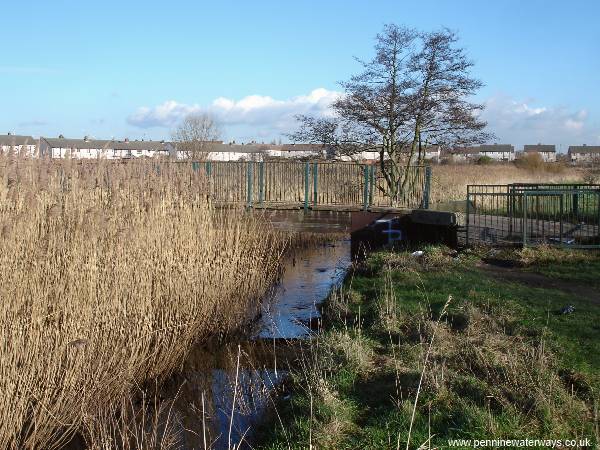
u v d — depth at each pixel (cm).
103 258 799
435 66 2066
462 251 1350
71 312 695
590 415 514
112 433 619
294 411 582
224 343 920
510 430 492
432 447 471
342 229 1755
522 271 1116
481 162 5559
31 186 868
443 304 861
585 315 777
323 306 1059
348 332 802
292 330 952
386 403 570
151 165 1178
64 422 626
